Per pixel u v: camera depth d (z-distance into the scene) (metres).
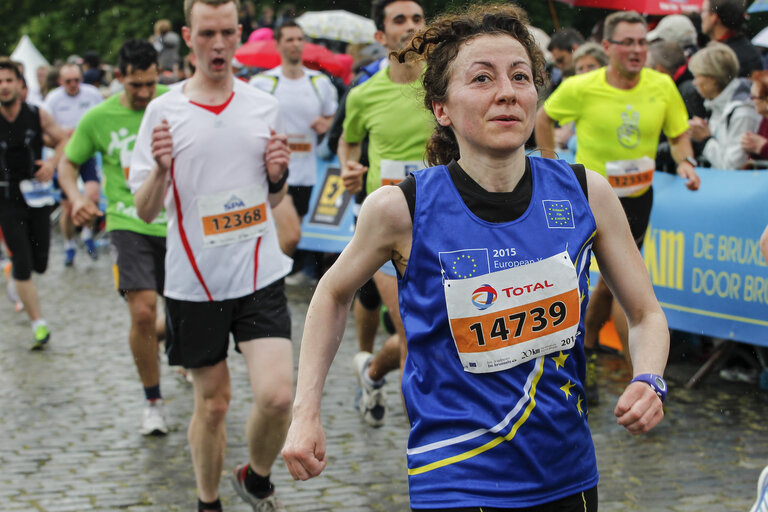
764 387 6.39
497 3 2.60
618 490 4.76
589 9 18.16
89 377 7.26
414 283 2.44
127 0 22.61
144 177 4.46
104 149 6.27
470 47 2.42
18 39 25.64
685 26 8.03
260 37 12.39
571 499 2.43
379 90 5.50
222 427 4.41
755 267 6.09
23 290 8.21
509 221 2.41
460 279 2.38
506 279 2.38
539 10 17.98
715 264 6.37
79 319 9.44
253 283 4.36
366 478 5.06
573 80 6.38
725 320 6.32
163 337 6.40
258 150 4.47
